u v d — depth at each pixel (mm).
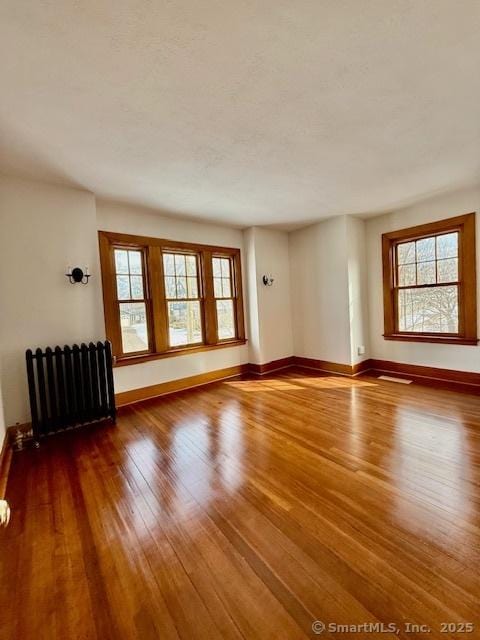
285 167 2799
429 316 4227
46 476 2215
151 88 1704
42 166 2607
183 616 1170
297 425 2918
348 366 4621
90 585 1320
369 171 2957
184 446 2605
